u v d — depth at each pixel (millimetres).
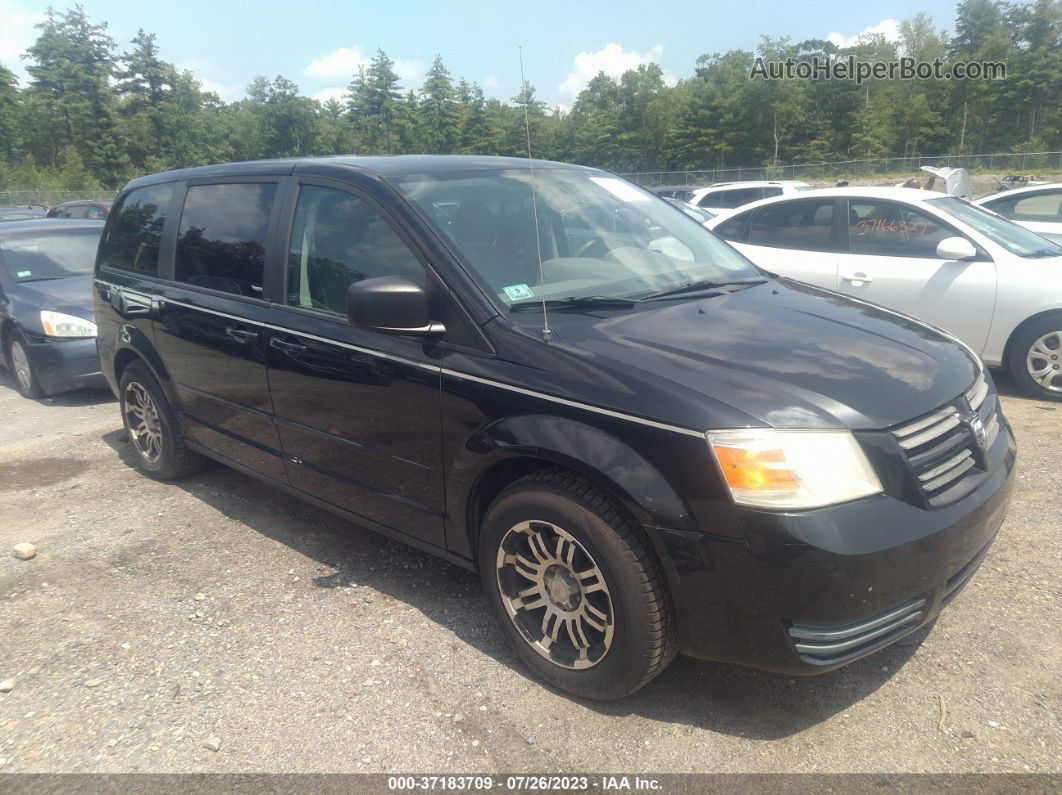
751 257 7234
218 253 4168
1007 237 6328
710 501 2367
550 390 2684
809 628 2367
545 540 2811
